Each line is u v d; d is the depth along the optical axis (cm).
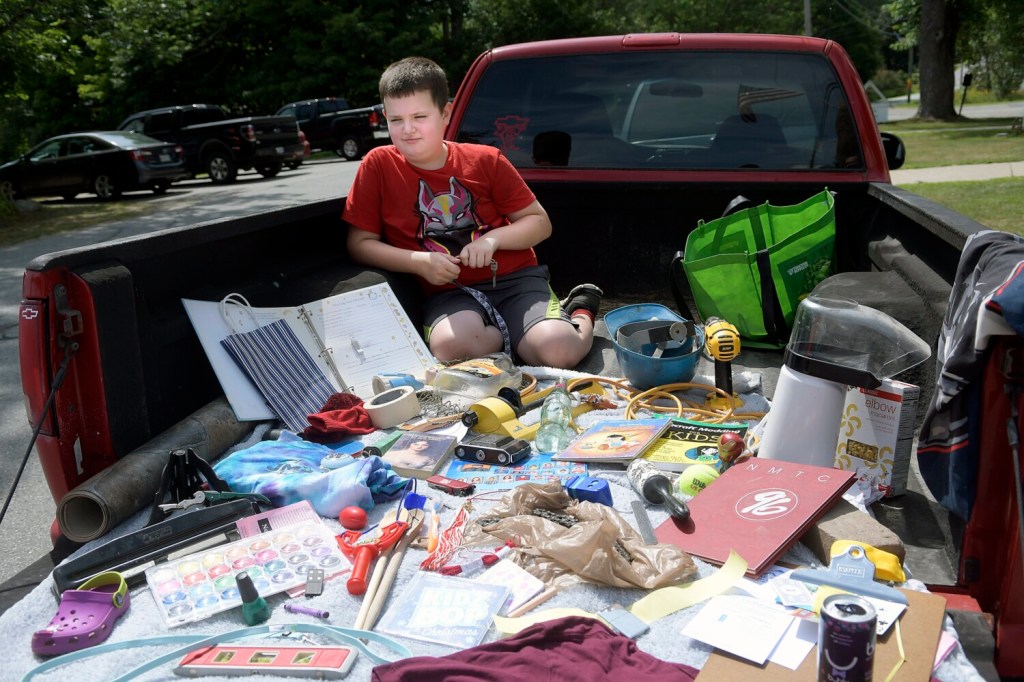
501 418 261
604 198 377
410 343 311
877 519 207
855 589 163
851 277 276
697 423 257
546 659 153
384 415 270
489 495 226
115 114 3234
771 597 172
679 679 149
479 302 326
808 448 223
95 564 192
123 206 1534
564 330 316
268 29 3222
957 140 2031
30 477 403
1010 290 160
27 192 1688
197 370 268
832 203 321
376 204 336
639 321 315
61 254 208
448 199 336
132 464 216
